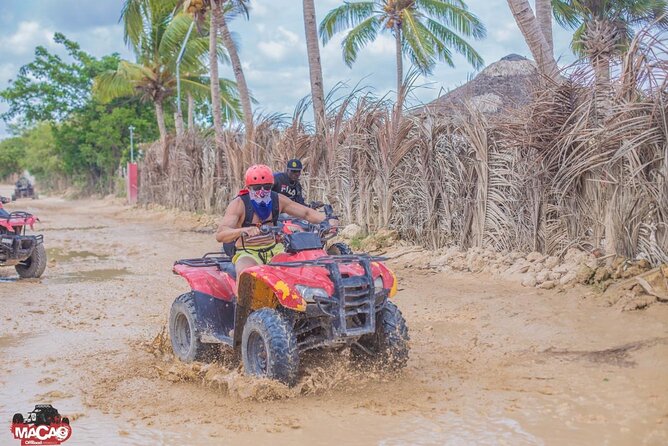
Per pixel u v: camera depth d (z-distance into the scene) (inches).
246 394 227.0
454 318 330.0
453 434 197.3
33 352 295.1
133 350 298.2
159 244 725.9
